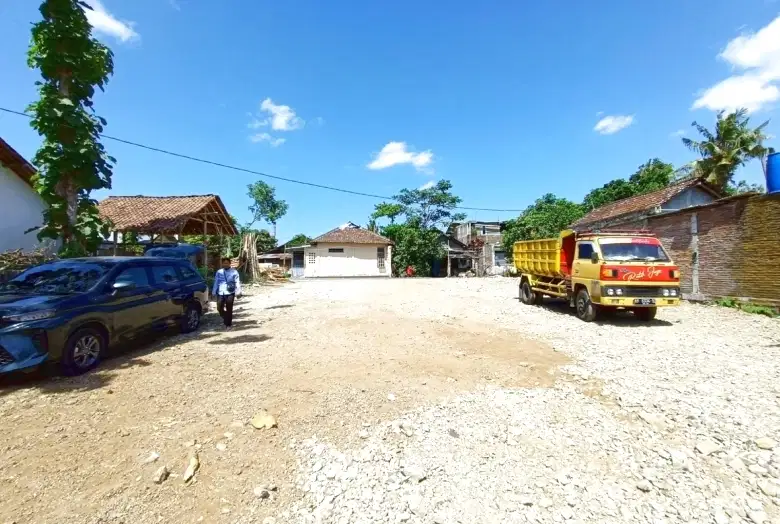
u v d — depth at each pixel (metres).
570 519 3.17
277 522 3.13
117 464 3.75
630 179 45.44
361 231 40.78
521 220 39.16
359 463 3.85
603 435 4.39
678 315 11.44
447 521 3.14
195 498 3.35
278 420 4.62
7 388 5.54
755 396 5.34
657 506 3.30
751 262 11.77
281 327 9.73
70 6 9.48
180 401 5.11
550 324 10.28
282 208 42.75
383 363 6.75
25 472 3.60
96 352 6.49
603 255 10.47
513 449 4.12
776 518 3.15
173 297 8.55
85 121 9.48
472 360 6.99
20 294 6.39
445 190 42.84
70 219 9.62
